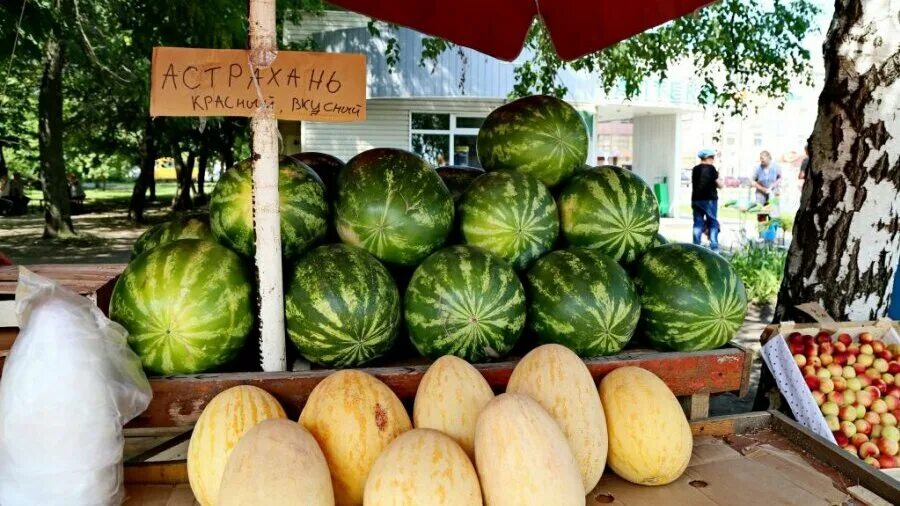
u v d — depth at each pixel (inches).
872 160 129.3
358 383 79.0
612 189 124.6
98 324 79.3
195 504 79.7
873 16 125.4
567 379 80.9
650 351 112.2
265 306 93.2
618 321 104.3
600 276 106.3
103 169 1599.4
